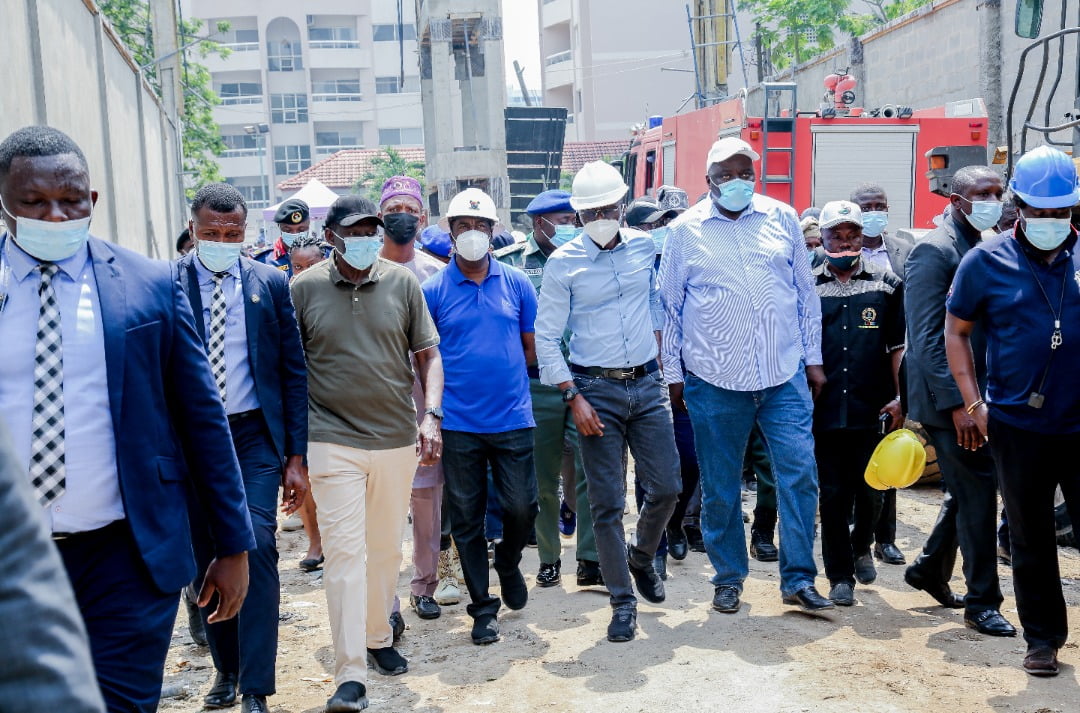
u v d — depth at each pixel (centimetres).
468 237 554
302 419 477
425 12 2377
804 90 2327
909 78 1850
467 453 557
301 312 496
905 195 1242
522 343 599
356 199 487
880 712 440
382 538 510
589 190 548
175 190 2794
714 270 569
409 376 509
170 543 294
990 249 482
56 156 280
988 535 533
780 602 600
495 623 565
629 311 555
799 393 574
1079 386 461
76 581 286
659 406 558
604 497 554
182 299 311
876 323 594
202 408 311
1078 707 442
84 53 1352
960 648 515
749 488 893
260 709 445
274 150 7406
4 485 126
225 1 7244
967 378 493
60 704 124
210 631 489
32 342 281
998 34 1493
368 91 7494
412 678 515
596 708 464
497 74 2277
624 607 551
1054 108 1354
